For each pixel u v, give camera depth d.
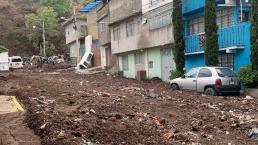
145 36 41.44
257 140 12.11
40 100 19.84
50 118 13.47
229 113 16.98
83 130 12.09
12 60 72.69
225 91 24.38
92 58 66.06
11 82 36.19
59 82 35.41
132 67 46.78
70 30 78.56
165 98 22.41
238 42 28.34
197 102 20.72
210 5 28.88
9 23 109.94
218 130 13.39
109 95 23.25
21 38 104.75
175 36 33.62
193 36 33.19
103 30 56.19
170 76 34.50
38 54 101.75
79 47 73.31
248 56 27.91
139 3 42.44
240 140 12.09
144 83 36.59
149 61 42.28
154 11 38.94
